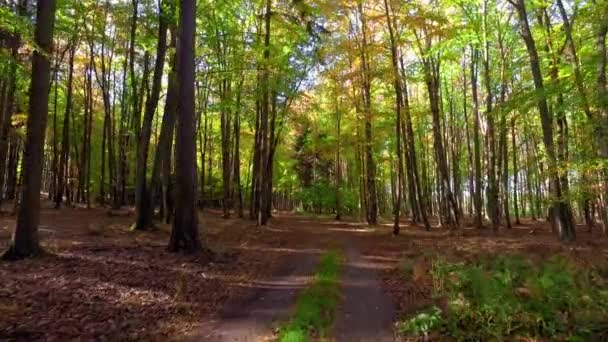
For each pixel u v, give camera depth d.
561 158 13.57
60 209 27.80
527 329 6.48
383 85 28.08
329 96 31.16
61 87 31.36
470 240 18.30
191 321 6.95
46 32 10.01
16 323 6.00
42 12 9.97
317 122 39.12
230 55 22.62
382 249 15.83
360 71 23.42
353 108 30.09
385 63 24.47
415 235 21.28
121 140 31.44
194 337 6.22
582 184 12.29
